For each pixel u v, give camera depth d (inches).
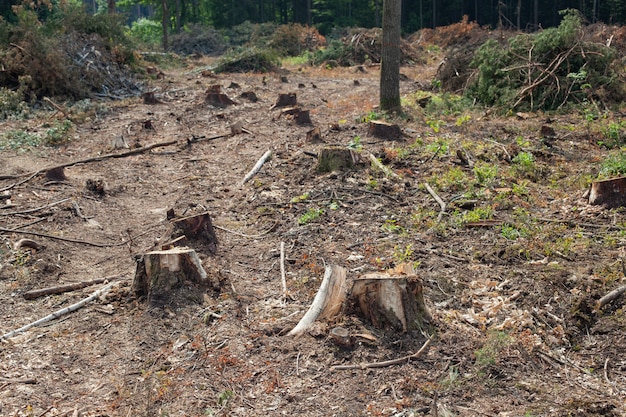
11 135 439.8
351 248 244.8
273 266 233.0
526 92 524.1
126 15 857.5
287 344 176.6
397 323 177.9
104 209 304.5
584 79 523.8
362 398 154.6
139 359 175.5
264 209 291.3
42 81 585.0
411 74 924.0
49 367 172.2
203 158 397.7
